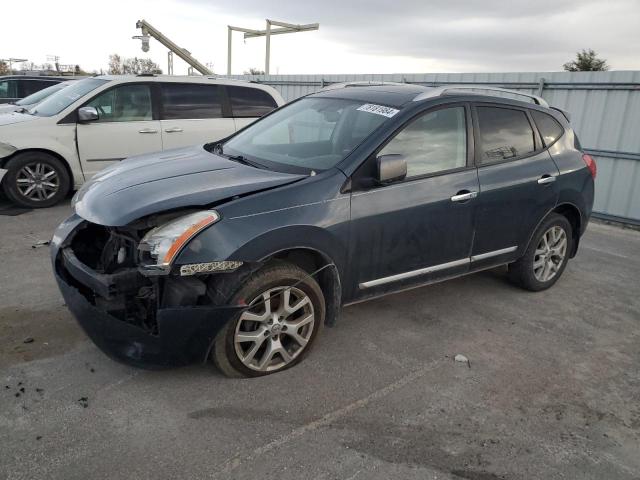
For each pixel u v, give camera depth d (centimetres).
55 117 722
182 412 296
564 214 517
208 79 829
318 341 388
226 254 297
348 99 434
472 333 417
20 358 342
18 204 735
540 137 478
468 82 1042
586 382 355
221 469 255
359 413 305
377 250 367
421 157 390
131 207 307
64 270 335
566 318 457
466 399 326
